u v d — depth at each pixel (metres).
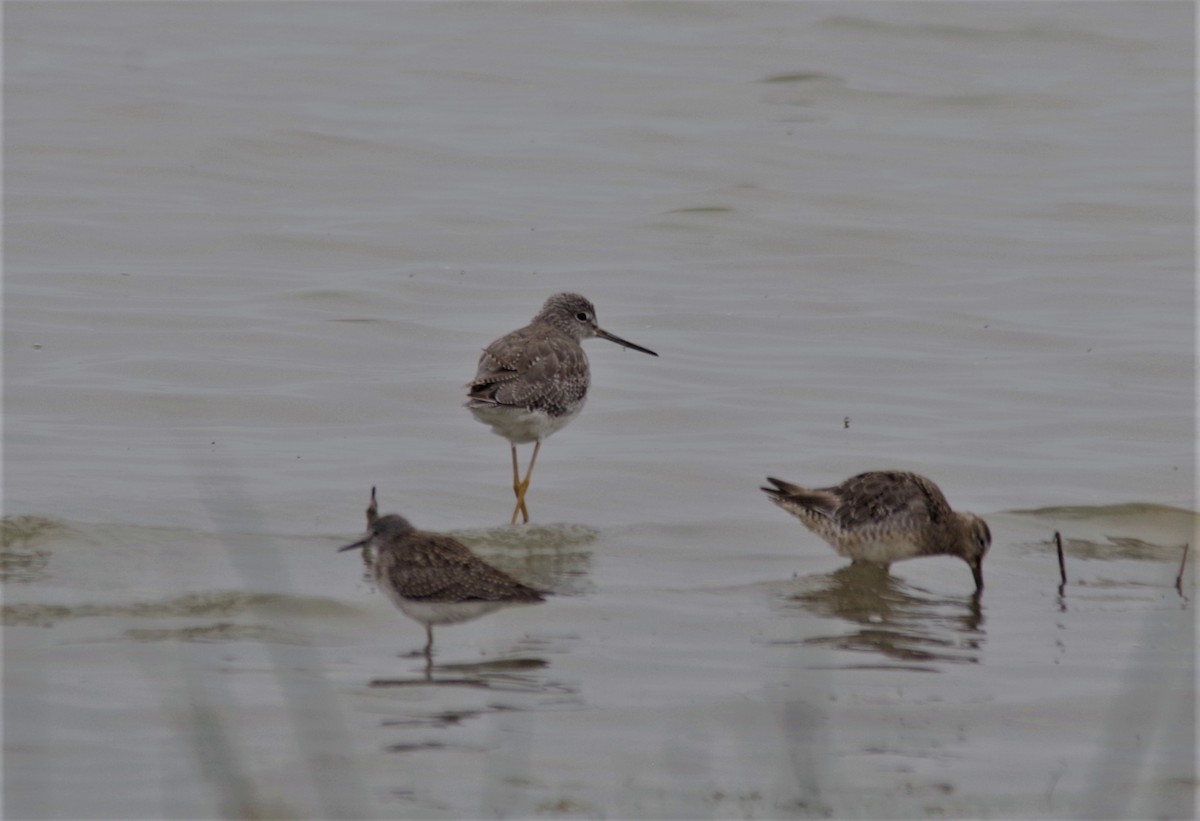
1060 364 19.81
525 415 15.11
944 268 24.48
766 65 35.97
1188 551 13.80
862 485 13.10
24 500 13.99
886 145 31.41
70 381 18.03
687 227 26.28
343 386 18.44
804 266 24.50
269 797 8.60
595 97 33.97
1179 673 10.74
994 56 37.19
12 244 23.97
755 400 18.33
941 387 18.88
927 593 12.66
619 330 21.22
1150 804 8.77
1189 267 24.50
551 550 13.52
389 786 8.77
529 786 8.83
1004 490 15.35
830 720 9.87
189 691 10.02
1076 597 12.57
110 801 8.49
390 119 32.12
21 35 37.19
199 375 18.56
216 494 14.56
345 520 14.09
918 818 8.53
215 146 29.84
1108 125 32.91
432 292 22.53
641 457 16.33
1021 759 9.33
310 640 11.16
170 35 37.78
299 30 38.50
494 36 37.94
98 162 28.67
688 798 8.73
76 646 10.74
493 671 10.62
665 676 10.59
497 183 28.55
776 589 12.67
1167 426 17.42
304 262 23.88
